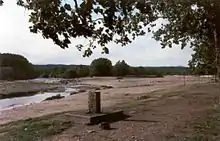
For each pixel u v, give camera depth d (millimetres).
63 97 52750
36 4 7523
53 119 17984
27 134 15109
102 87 80125
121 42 10992
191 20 15133
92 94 17875
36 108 35812
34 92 75062
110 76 142125
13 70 154375
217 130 13602
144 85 76938
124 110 20641
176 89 43156
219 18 13328
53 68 184125
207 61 25094
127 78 126938
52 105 38406
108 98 41500
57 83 111375
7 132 16344
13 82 117625
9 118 28703
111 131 14531
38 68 184000
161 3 9141
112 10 7508
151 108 21344
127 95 45281
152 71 154500
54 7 7453
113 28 8102
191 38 22391
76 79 132250
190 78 102250
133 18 12914
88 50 9844
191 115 17562
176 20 17094
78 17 7555
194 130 13828
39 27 7641
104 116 16984
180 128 14359
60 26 7590
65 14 7527
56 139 13719
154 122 16172
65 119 17438
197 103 23047
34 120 19438
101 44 8656
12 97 62344
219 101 21500
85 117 16516
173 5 10625
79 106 35188
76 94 56938
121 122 16500
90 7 7441
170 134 13359
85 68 155500
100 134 14062
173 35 21125
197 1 10617
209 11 11281
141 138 13016
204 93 30703
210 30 16922
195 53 25547
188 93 31469
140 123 16062
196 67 26547
